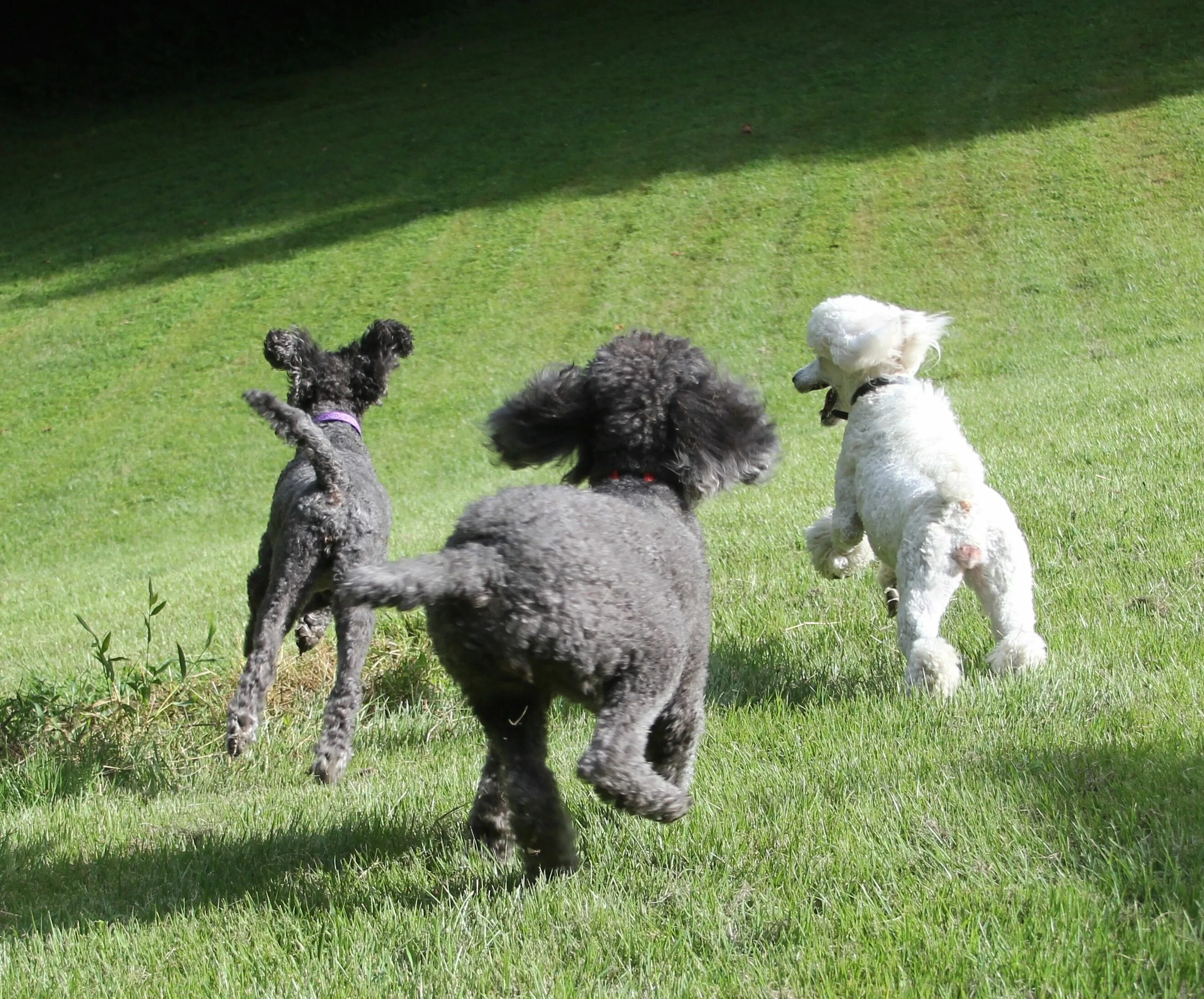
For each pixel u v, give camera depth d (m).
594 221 21.66
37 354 20.23
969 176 20.77
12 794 5.71
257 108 30.88
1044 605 6.00
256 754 5.98
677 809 3.38
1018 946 3.00
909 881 3.42
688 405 4.07
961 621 5.97
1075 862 3.38
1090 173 20.05
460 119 27.69
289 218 23.95
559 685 3.48
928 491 4.96
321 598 6.39
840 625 6.25
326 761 5.38
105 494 16.02
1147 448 8.66
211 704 6.60
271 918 3.81
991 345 15.73
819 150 22.78
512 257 20.89
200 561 12.76
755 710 5.22
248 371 18.59
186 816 5.12
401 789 5.01
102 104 32.09
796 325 17.39
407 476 14.98
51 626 10.47
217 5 33.03
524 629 3.28
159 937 3.78
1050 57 24.95
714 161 23.14
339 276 21.16
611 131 25.50
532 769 3.62
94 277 22.77
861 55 27.17
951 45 26.62
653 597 3.48
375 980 3.31
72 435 17.69
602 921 3.46
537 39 32.69
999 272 17.81
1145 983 2.79
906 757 4.30
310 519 5.68
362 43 33.78
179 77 32.66
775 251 19.62
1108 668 5.02
